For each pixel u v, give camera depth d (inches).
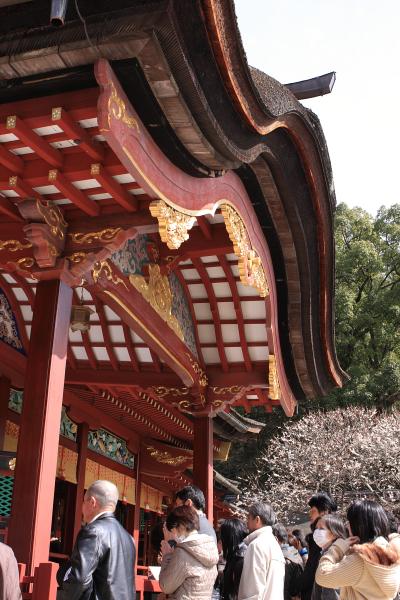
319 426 1240.2
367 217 1828.2
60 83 183.8
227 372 402.9
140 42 162.7
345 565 141.3
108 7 165.5
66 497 518.6
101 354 390.3
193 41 171.8
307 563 211.9
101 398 485.1
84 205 224.4
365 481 1112.8
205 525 199.6
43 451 204.5
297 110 261.6
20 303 362.6
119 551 144.3
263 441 1466.5
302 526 1150.3
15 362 368.2
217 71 189.6
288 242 337.7
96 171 204.1
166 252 328.8
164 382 390.3
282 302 378.0
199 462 393.4
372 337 1603.1
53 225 225.8
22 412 211.3
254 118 225.6
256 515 203.6
